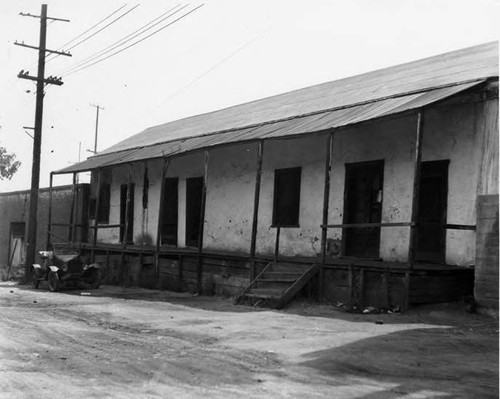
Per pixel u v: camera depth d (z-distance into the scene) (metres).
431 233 13.48
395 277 11.79
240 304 13.85
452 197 13.02
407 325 10.08
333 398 5.61
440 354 7.62
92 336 9.20
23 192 32.19
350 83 19.72
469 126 12.80
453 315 11.03
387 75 18.48
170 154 18.11
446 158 13.26
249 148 19.17
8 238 33.22
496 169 12.09
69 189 28.00
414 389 5.94
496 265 10.95
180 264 18.08
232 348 8.05
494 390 5.92
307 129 13.75
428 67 16.98
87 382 6.15
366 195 15.36
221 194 20.25
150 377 6.40
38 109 24.42
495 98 12.15
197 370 6.73
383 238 14.62
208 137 19.50
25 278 23.94
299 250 16.94
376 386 6.05
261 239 18.31
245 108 23.75
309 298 13.28
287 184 17.75
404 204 14.23
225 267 16.47
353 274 12.55
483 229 11.23
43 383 6.07
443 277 11.86
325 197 13.23
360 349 7.88
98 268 19.17
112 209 25.92
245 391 5.84
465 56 16.64
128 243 24.59
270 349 7.93
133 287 19.69
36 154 24.36
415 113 11.29
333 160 16.17
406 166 14.25
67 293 17.62
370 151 15.20
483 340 8.60
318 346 8.12
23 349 7.99
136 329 9.96
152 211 23.58
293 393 5.77
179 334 9.35
